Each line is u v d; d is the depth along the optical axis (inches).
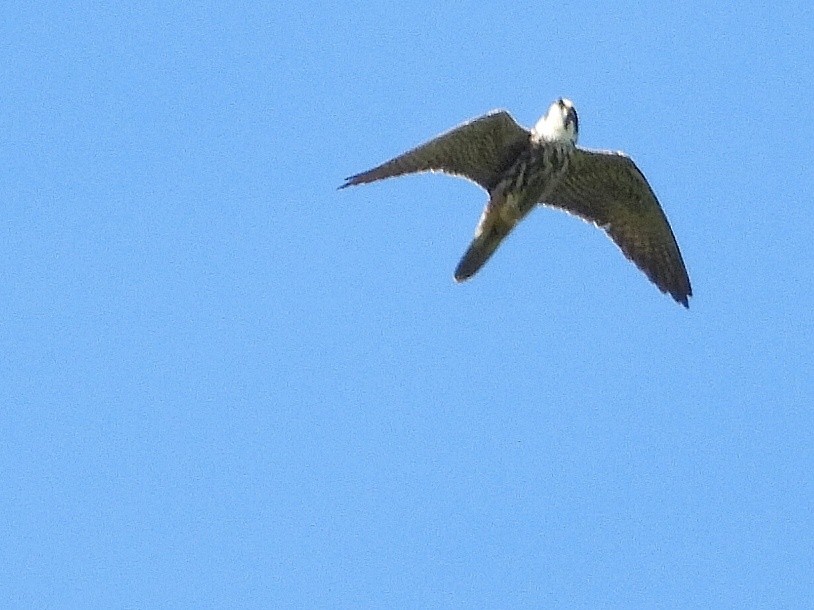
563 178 814.5
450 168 801.6
